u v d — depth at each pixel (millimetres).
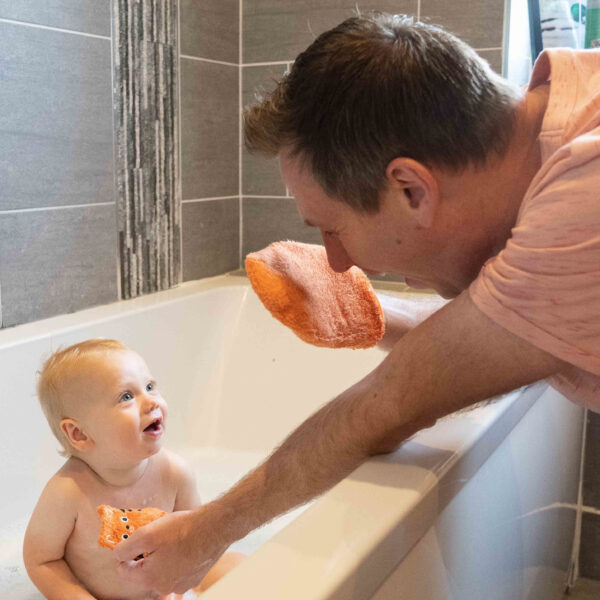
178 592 818
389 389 716
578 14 1738
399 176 679
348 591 599
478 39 1697
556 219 608
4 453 1343
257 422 1725
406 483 731
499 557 1007
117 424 1102
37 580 1119
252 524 759
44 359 1402
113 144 1622
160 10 1702
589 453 1631
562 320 635
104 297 1638
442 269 781
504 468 1004
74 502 1107
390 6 1769
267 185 1987
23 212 1443
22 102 1411
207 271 1931
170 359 1668
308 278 921
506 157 695
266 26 1924
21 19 1392
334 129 685
